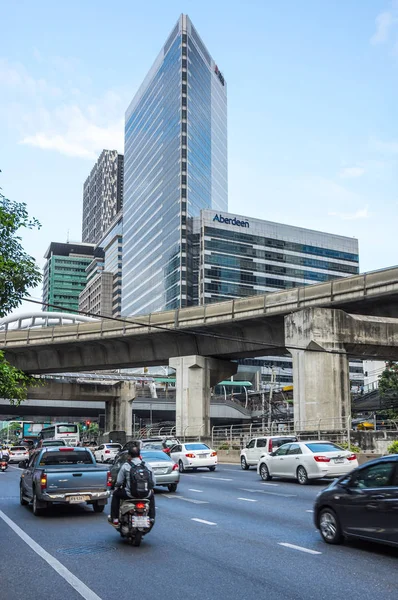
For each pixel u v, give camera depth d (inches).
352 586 289.3
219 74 7800.2
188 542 415.8
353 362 6289.4
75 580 308.2
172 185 6284.5
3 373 735.7
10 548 403.5
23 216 658.8
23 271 647.1
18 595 280.2
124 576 315.9
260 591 282.7
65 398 3051.2
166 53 6943.9
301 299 1604.3
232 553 374.3
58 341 2139.5
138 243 7268.7
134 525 397.4
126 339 2063.2
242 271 6117.1
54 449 637.9
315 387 1487.5
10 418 6151.6
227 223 6136.8
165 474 805.9
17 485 1021.8
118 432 2940.5
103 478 596.4
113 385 3115.2
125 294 7618.1
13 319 2979.8
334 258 6771.7
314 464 850.8
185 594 279.0
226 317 1782.7
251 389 5693.9
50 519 560.1
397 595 273.0
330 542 397.1
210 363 2023.9
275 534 442.6
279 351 1849.2
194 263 5959.6
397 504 343.0
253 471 1223.5
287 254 6446.9
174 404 3870.6
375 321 1549.0
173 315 1907.0
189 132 6373.0
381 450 1301.7
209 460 1239.5
